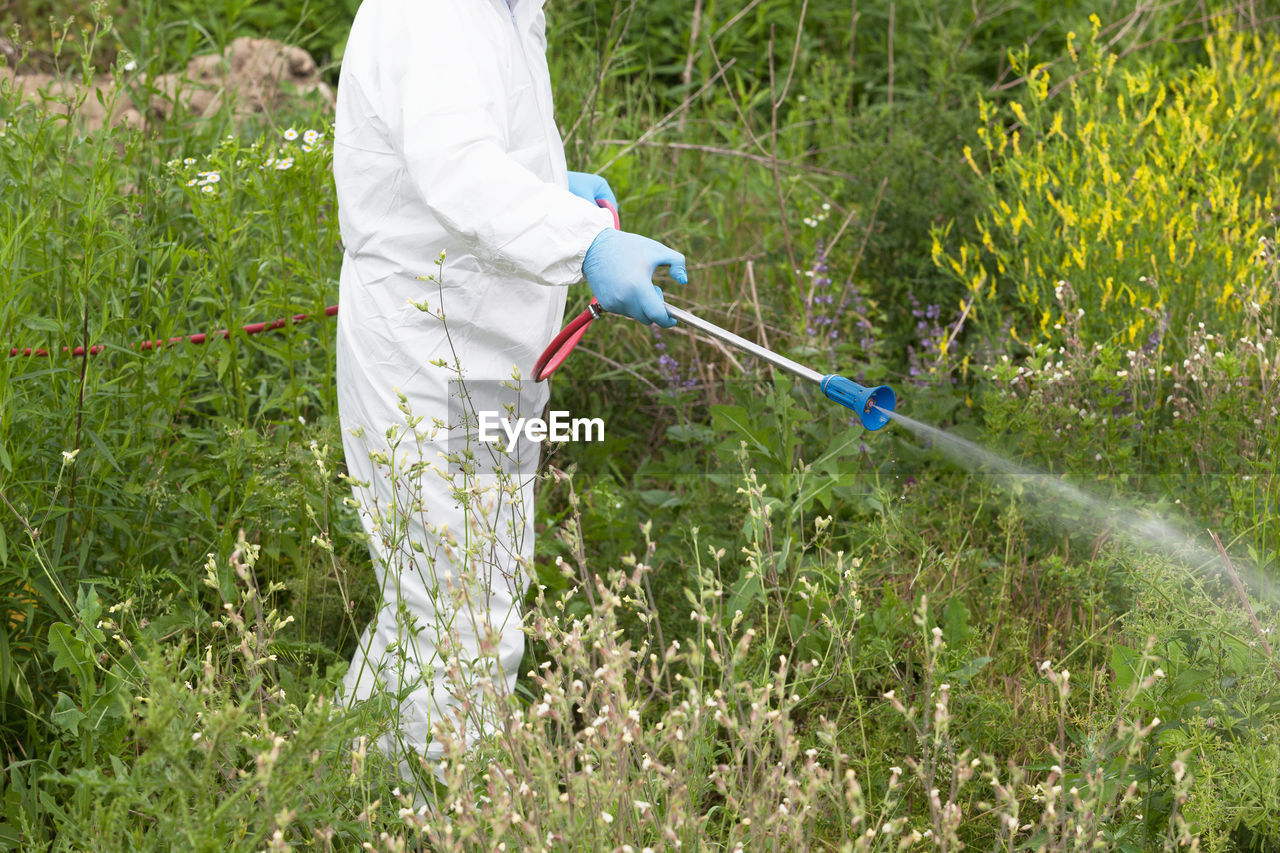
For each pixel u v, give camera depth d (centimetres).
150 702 189
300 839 235
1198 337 348
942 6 652
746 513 350
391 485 275
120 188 370
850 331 449
